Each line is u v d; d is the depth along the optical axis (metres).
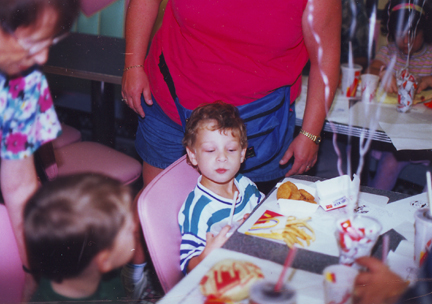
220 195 1.08
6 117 0.60
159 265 0.84
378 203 0.95
